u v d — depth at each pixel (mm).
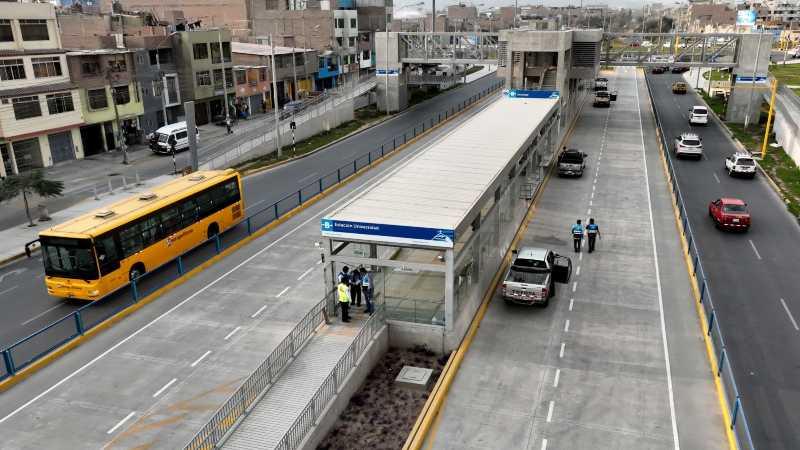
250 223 35719
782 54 150125
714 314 22984
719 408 18484
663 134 59250
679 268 29125
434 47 79250
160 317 24344
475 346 22141
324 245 21375
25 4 49438
